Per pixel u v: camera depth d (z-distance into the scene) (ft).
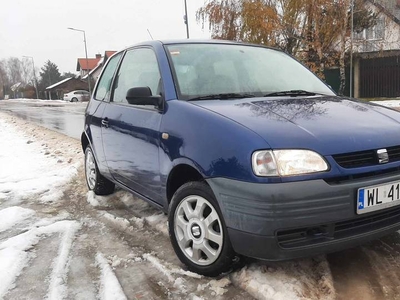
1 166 24.04
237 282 9.12
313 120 9.05
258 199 7.88
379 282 8.89
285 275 9.13
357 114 9.84
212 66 11.98
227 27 73.92
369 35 85.35
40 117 69.87
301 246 8.04
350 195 8.07
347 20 68.08
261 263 9.68
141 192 12.27
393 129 9.23
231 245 8.71
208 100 10.50
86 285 9.53
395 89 83.05
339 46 70.54
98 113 15.24
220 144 8.62
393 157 8.86
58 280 9.75
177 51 12.09
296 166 7.92
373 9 79.97
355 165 8.33
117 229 13.01
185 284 9.27
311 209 7.87
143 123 11.34
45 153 27.91
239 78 11.94
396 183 8.61
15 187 18.61
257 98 10.79
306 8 65.31
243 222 8.16
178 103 10.33
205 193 9.08
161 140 10.32
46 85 315.17
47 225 13.56
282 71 13.10
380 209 8.45
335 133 8.55
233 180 8.24
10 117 73.00
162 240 11.87
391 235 11.15
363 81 86.48
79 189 18.03
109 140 13.85
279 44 69.31
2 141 36.50
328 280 8.90
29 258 11.09
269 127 8.53
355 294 8.48
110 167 14.26
